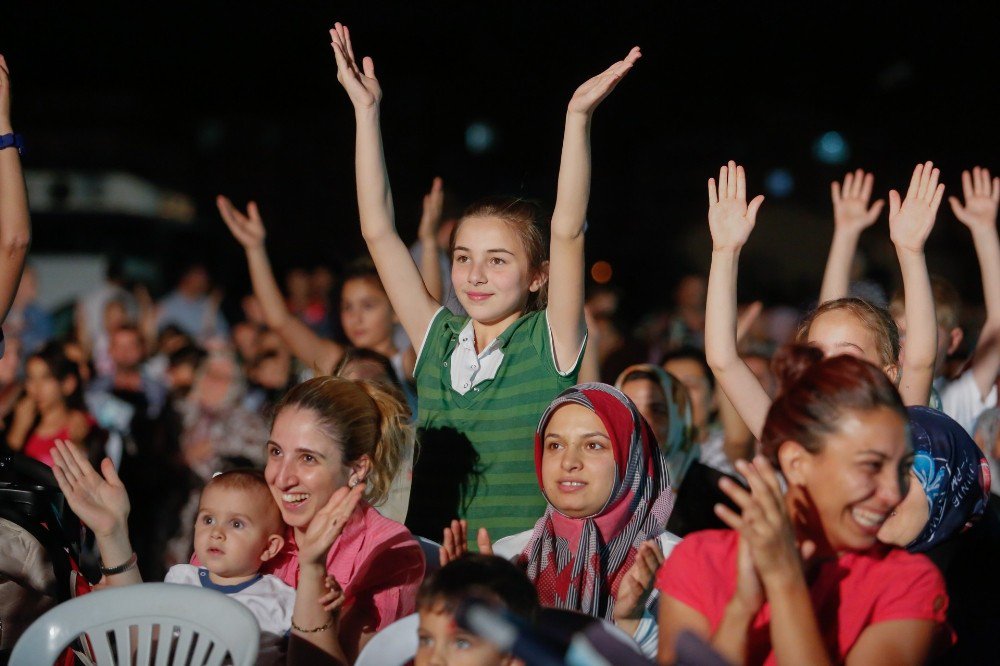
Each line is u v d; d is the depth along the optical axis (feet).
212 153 62.28
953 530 12.36
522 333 14.87
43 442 24.25
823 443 9.78
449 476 14.88
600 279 60.85
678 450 18.26
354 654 12.99
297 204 62.75
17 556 14.06
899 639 9.86
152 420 25.82
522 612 10.34
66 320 44.14
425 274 22.74
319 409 13.30
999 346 20.02
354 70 15.97
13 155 15.78
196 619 11.79
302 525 13.25
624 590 12.64
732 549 10.53
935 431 12.40
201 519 13.61
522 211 15.14
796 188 61.82
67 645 11.84
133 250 56.65
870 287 28.02
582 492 12.92
